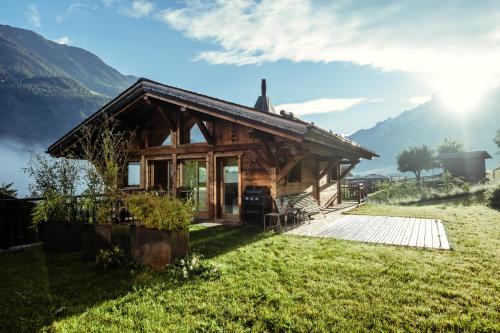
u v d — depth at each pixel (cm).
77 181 698
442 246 673
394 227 930
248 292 428
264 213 968
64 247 657
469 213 1241
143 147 1263
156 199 570
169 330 337
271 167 970
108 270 534
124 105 1089
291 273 498
